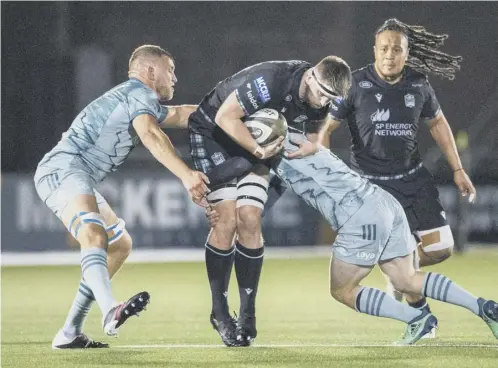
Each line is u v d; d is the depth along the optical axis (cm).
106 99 2155
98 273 1945
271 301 3641
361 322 2931
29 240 6456
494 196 6712
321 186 2158
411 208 2672
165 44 7950
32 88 7562
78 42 7762
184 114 2317
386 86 2619
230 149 2248
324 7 8006
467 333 2545
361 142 2655
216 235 2241
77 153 2150
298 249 6494
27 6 7612
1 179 6450
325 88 2077
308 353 2050
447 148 2759
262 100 2112
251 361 1931
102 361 1964
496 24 8006
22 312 3350
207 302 3647
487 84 7888
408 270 2183
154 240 6481
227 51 8012
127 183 6456
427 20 8050
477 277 4503
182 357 2011
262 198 2231
